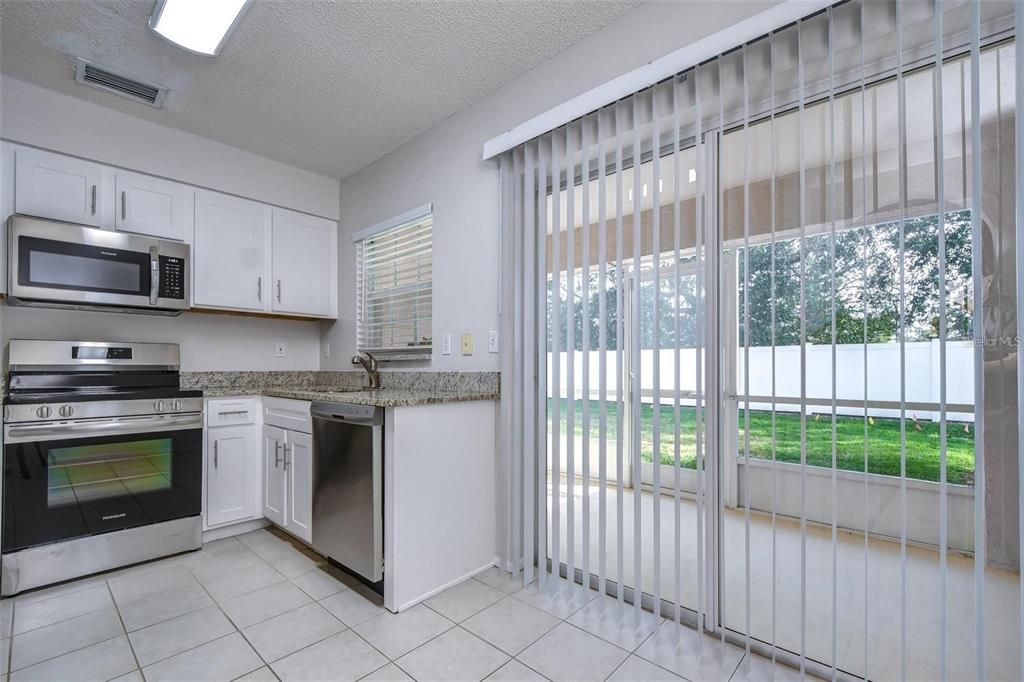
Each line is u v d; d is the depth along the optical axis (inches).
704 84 64.3
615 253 75.1
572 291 79.2
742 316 61.0
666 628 69.7
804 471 55.2
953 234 47.4
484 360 95.4
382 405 75.4
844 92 54.0
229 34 76.9
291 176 128.1
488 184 95.7
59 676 59.1
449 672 60.0
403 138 114.0
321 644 65.8
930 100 49.0
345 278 135.5
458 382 98.7
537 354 85.7
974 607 46.8
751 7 62.3
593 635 68.1
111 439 89.3
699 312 63.3
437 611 74.7
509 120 91.5
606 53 76.5
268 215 124.1
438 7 72.0
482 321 96.1
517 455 86.9
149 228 104.6
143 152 103.9
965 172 47.0
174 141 108.3
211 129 108.9
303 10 72.2
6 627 70.0
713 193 63.6
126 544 89.8
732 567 63.4
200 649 64.6
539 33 78.2
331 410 85.7
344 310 135.4
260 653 63.8
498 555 91.0
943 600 47.4
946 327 47.4
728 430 62.6
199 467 99.4
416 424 78.3
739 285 61.3
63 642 66.2
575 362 79.7
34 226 88.3
